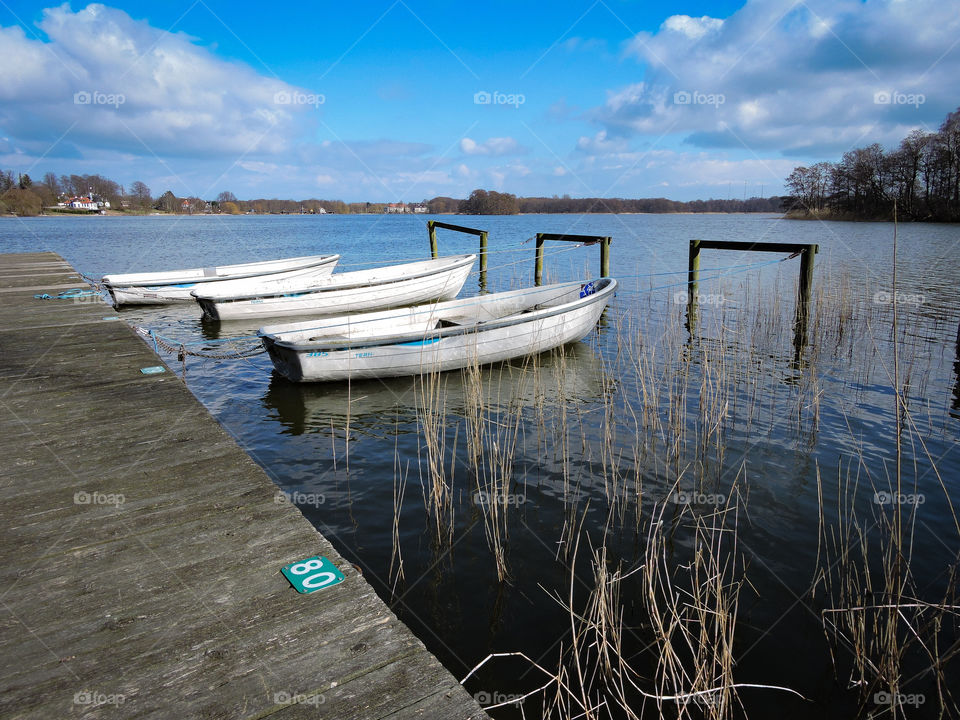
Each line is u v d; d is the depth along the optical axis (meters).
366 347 7.42
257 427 6.30
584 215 91.12
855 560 3.75
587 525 4.23
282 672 1.76
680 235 36.66
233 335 11.21
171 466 3.19
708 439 5.70
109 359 5.52
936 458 5.27
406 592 3.53
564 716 2.62
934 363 8.16
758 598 3.41
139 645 1.86
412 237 41.34
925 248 23.08
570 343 9.41
